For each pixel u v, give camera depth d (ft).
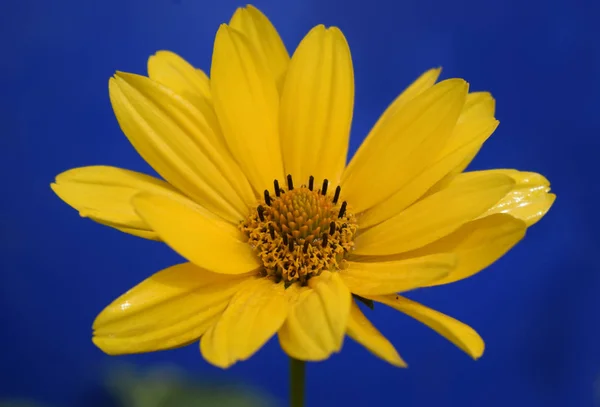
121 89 0.78
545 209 0.79
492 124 0.78
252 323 0.73
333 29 0.81
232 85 0.80
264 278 0.78
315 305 0.72
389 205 0.80
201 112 0.80
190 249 0.74
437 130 0.78
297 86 0.81
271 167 0.81
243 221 0.80
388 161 0.80
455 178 0.79
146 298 0.75
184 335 0.74
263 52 0.82
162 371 0.97
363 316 0.74
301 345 0.70
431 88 0.79
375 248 0.79
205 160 0.79
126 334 0.74
